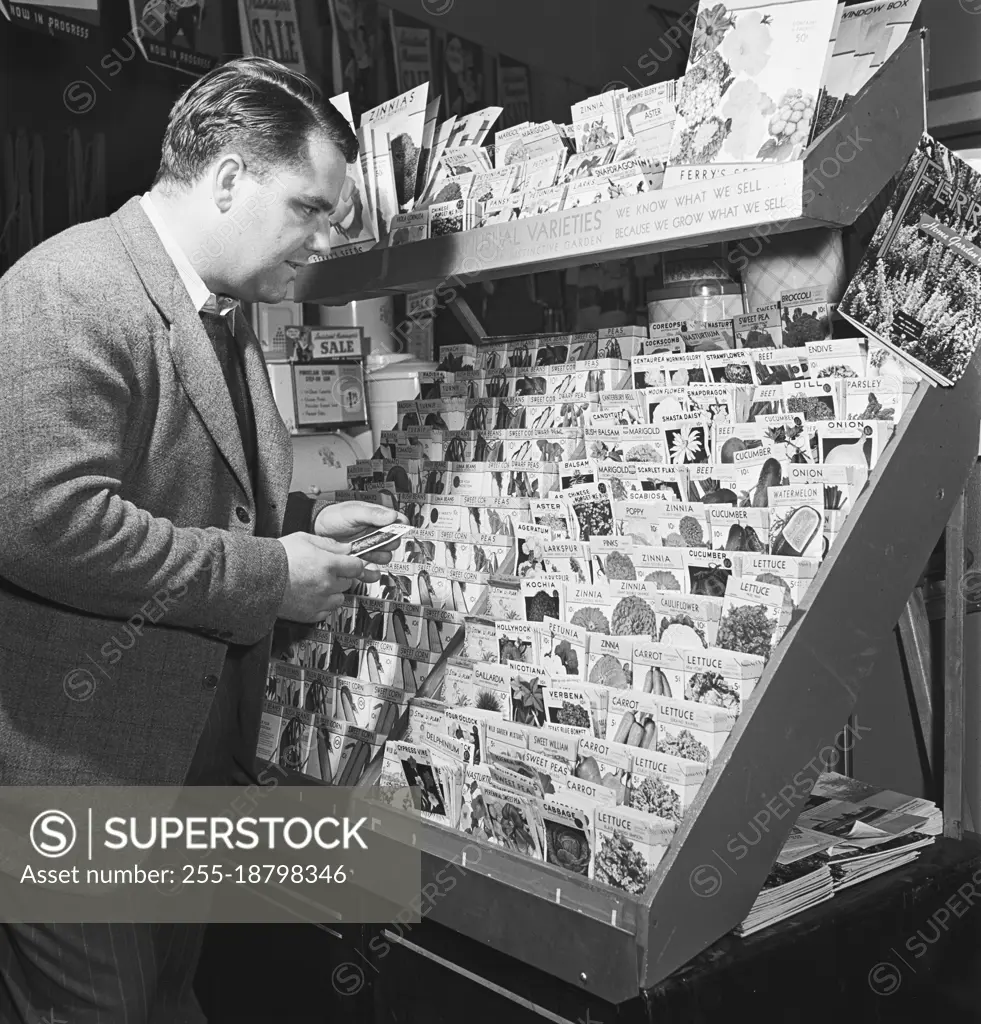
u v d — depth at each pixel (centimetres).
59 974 156
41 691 148
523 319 319
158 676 154
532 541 183
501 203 195
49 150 283
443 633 189
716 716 138
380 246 218
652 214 159
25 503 136
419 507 212
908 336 159
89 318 143
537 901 139
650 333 211
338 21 316
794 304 180
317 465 279
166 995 182
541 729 155
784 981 147
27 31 274
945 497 166
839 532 150
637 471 175
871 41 170
